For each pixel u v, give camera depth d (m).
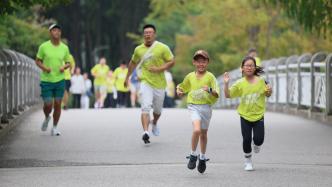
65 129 33.69
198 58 22.09
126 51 104.88
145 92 28.55
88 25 106.06
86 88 64.62
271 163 23.84
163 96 29.00
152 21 104.81
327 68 37.28
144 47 28.78
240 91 22.44
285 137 30.91
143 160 24.55
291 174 21.45
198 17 78.38
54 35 31.09
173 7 86.88
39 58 31.17
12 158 25.09
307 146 27.97
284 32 73.12
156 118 29.62
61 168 22.95
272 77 50.56
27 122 37.19
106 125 35.47
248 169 22.22
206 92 21.94
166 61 28.83
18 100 38.69
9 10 31.27
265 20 71.00
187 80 22.27
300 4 36.97
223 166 23.11
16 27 63.94
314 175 21.27
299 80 43.53
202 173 21.62
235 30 74.31
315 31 38.59
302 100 43.22
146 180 20.47
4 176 21.23
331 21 37.22
